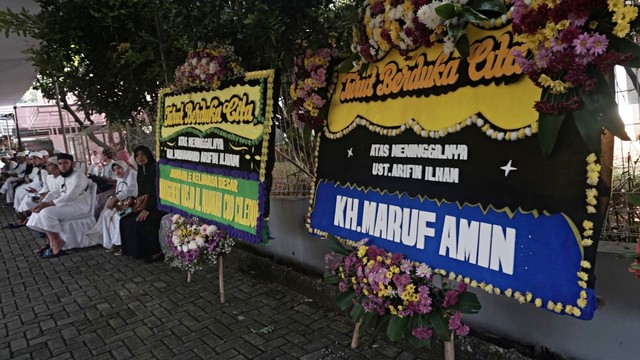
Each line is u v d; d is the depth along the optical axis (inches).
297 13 104.3
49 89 261.0
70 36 169.6
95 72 191.0
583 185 64.9
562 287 67.1
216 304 155.3
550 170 68.2
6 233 297.1
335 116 109.7
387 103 95.1
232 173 134.2
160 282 180.5
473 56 78.2
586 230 64.5
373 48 94.2
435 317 83.1
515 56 63.9
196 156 152.3
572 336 95.8
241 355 121.3
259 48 127.7
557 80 60.7
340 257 102.3
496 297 107.9
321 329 133.2
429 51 86.0
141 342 131.8
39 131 621.3
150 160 212.4
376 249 91.8
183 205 161.9
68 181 235.9
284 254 177.5
